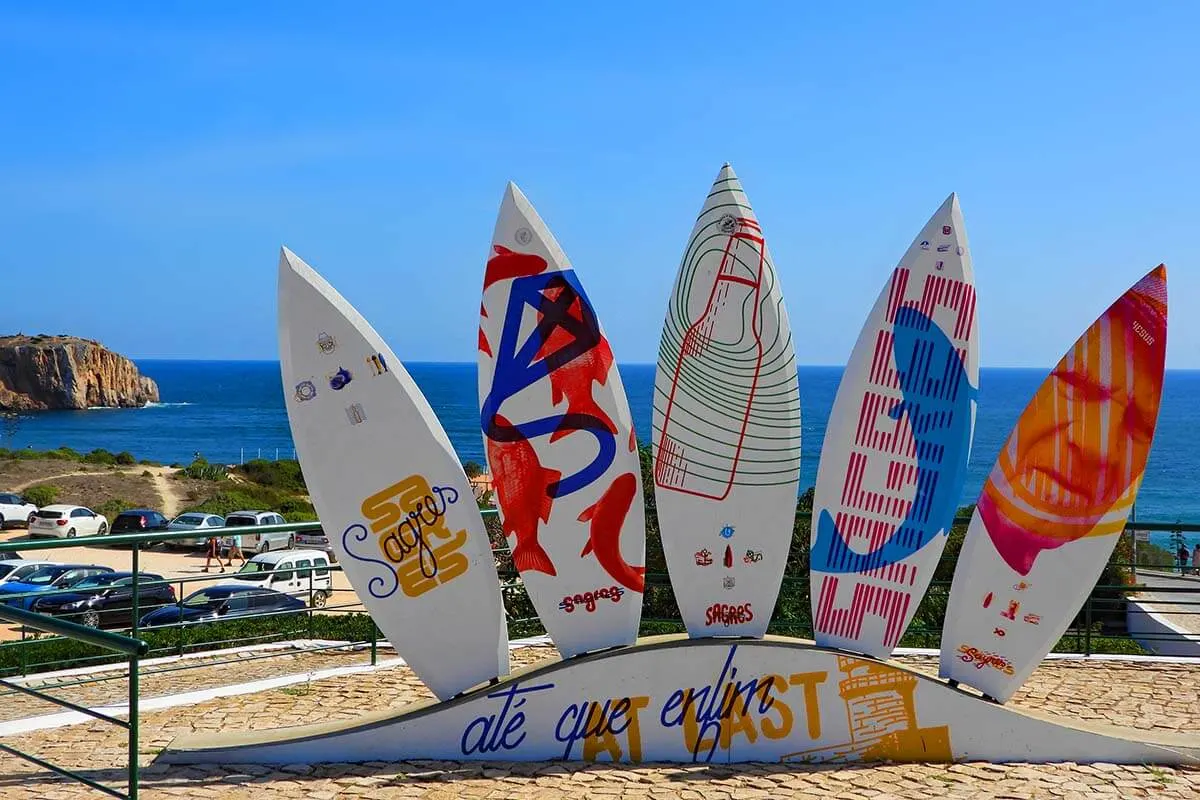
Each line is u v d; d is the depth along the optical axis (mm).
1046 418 6348
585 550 6414
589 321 6352
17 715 7711
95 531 35188
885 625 6363
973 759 6180
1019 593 6344
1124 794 5625
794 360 6355
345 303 6316
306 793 5605
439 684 6379
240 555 31156
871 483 6406
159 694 8312
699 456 6391
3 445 81688
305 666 9172
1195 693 7973
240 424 106438
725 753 6195
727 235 6301
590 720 6211
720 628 6438
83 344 120375
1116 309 6270
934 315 6355
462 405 125562
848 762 6168
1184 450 87062
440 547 6348
